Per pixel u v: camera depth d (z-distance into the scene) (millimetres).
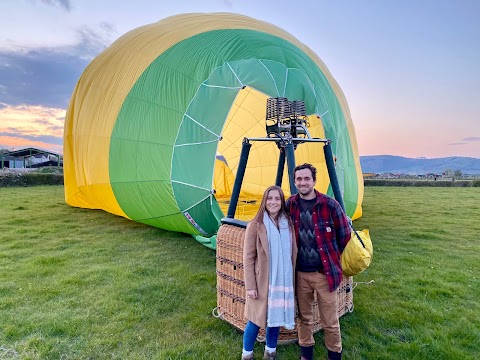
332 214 3035
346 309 4117
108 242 7352
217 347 3434
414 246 7387
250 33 8250
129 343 3506
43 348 3363
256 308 3066
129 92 7863
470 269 5855
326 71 10031
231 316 3791
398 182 31375
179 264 5906
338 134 8367
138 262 6016
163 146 7016
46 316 4008
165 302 4434
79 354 3318
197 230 7082
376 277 5391
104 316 4035
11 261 6074
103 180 8273
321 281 3021
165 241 7445
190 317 4023
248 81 7035
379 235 8438
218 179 13938
